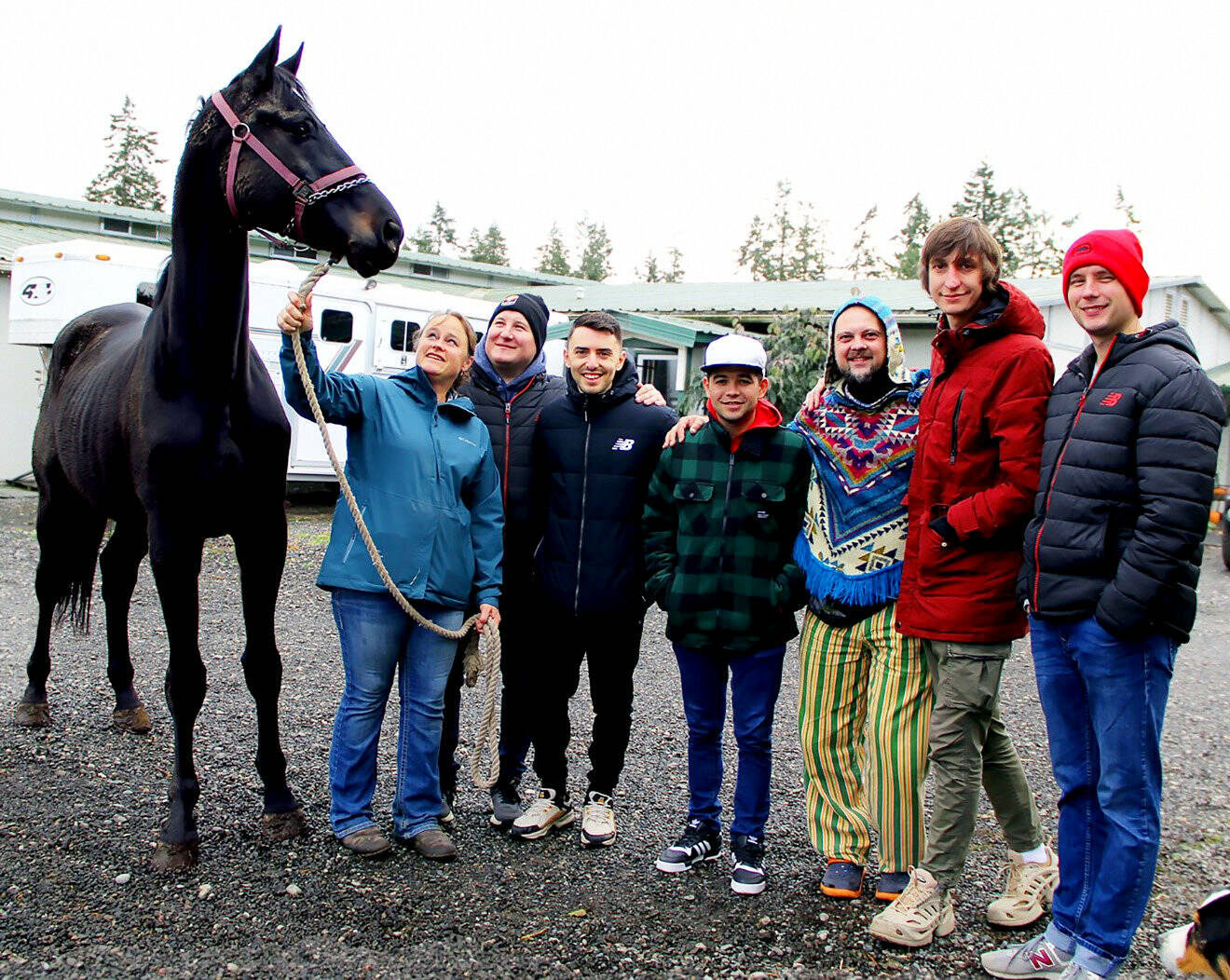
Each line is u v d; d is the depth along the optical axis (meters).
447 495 2.89
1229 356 21.42
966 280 2.41
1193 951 1.68
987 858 3.02
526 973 2.30
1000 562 2.41
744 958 2.40
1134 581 2.08
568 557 2.97
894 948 2.46
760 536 2.76
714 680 2.88
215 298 2.71
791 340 9.16
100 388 3.30
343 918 2.51
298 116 2.62
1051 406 2.32
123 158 44.22
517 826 3.05
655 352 14.82
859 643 2.73
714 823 2.92
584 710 4.43
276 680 3.02
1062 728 2.33
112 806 3.14
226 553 7.71
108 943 2.34
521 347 3.14
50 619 3.90
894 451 2.66
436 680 2.95
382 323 10.69
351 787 2.90
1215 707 4.93
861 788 2.86
